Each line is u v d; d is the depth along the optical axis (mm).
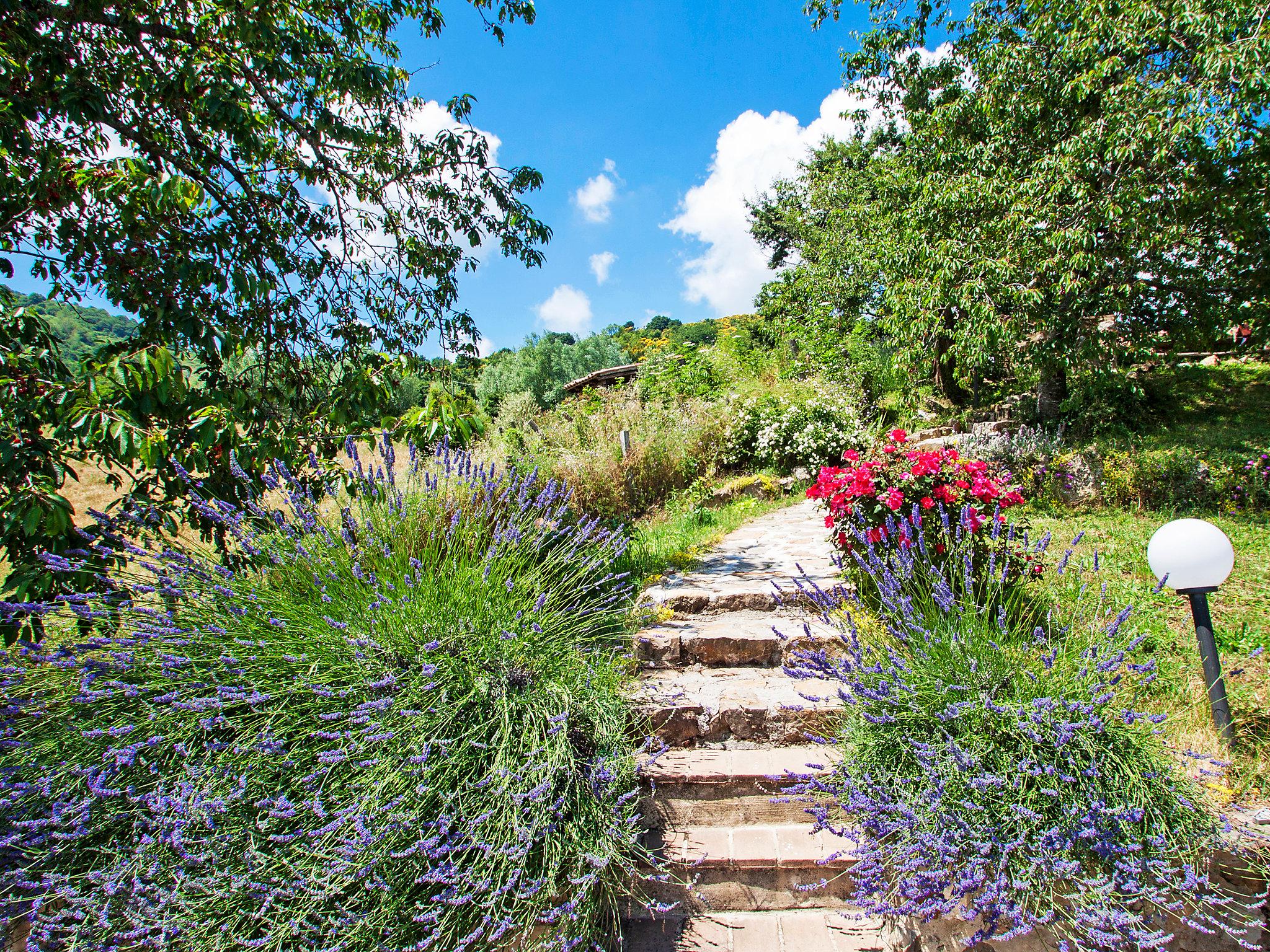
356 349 5516
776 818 2889
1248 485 5645
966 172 9117
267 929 2219
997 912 2115
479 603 2943
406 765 2408
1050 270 7938
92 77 4117
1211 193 7621
